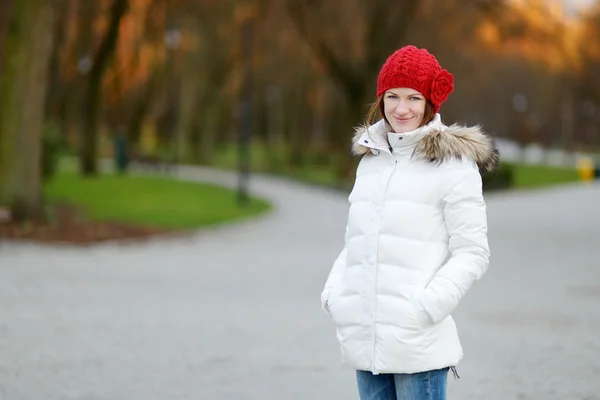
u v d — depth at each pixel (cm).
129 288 1805
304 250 2605
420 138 549
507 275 2048
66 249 2531
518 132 13475
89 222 3241
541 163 11850
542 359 1149
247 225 3466
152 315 1484
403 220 546
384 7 5434
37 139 3078
